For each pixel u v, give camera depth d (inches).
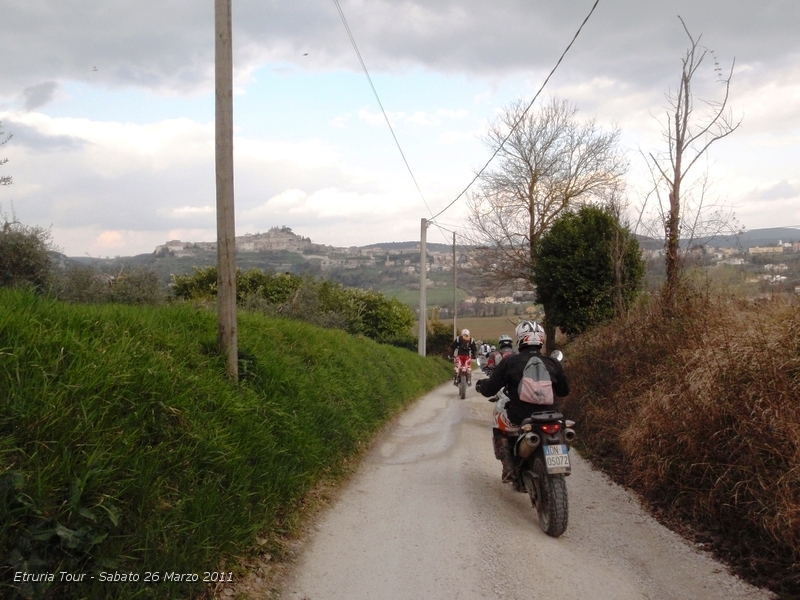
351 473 281.3
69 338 171.5
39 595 111.0
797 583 158.2
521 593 161.0
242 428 206.8
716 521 198.4
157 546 137.7
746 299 305.0
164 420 172.7
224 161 252.1
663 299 355.9
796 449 180.5
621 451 295.4
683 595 159.3
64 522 123.2
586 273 574.2
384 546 192.9
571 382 433.1
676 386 256.5
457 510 230.2
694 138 373.1
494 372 236.2
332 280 964.6
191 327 272.1
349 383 362.3
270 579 165.2
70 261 407.2
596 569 176.6
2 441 125.1
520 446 219.1
